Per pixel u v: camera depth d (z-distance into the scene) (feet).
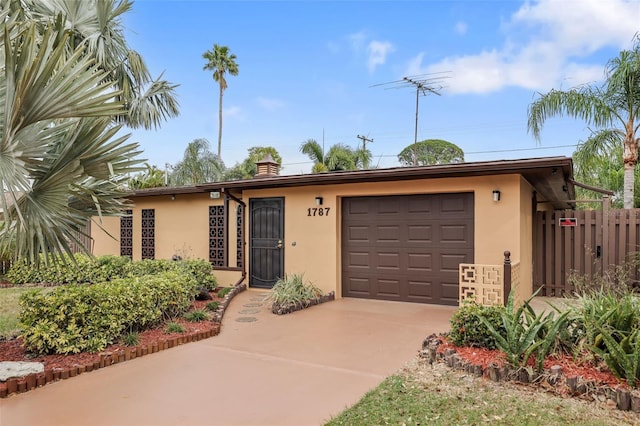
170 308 21.67
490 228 25.05
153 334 18.97
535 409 11.71
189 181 72.59
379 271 28.81
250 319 23.39
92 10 31.73
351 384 13.87
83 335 16.44
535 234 32.55
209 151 75.82
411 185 27.22
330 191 30.01
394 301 28.17
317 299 27.50
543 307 26.55
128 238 43.57
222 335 20.08
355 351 17.43
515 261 24.26
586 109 37.73
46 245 15.46
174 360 16.38
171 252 40.70
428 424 10.88
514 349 13.84
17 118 12.82
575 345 14.57
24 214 14.44
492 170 23.67
